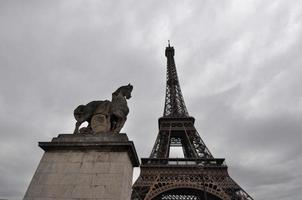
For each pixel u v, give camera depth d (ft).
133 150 68.44
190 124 449.89
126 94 85.51
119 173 60.95
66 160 65.21
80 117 78.38
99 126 74.90
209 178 323.78
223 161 355.97
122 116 76.18
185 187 312.50
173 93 571.69
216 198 343.46
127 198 64.59
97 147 66.59
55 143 68.13
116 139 68.85
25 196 59.16
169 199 392.88
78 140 69.82
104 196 57.36
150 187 312.09
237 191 309.42
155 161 366.22
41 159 66.33
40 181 61.72
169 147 420.36
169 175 335.26
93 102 81.51
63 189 59.67
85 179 60.90
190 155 419.74
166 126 450.30
